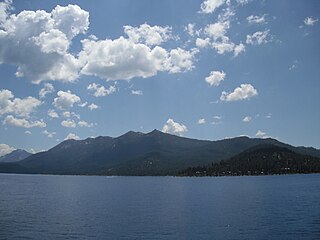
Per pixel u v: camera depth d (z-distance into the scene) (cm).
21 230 7788
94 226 8225
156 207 12119
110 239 6919
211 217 9412
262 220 8756
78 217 9688
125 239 6906
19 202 14338
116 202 14212
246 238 6825
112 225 8350
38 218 9525
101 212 10806
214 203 13175
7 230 7788
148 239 6869
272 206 11738
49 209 11712
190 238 6906
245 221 8656
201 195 17188
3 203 13925
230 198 15162
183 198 15700
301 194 16412
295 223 8244
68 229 7881
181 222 8675
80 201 14775
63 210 11394
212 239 6788
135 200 15075
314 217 9094
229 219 9006
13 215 10150
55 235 7288
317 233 7131
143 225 8312
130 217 9638
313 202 12812
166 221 8869
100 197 16975
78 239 6919
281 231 7369
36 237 7106
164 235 7200
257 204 12488
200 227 7969
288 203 12625
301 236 6900
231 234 7181
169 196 17050
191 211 10781
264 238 6794
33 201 14825
